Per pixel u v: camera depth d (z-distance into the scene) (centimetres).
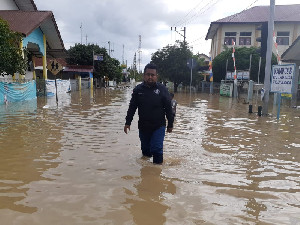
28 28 1747
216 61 3550
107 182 365
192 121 972
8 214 275
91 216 273
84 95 2438
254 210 296
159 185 358
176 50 3469
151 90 457
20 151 518
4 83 1387
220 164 459
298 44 2097
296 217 282
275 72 1093
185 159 484
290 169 442
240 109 1439
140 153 518
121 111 1226
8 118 945
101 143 594
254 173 418
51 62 1526
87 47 4506
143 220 267
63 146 562
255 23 4156
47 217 270
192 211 289
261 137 700
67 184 356
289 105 1738
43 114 1067
